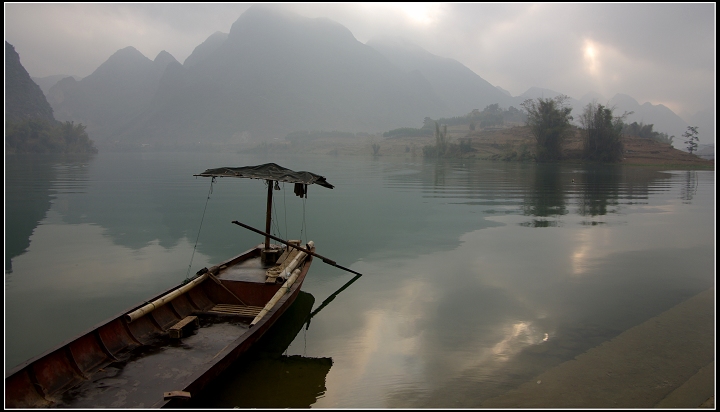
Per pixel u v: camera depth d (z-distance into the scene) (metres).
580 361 7.68
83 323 9.58
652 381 7.00
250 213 23.81
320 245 16.58
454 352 8.05
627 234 18.53
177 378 6.39
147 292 11.46
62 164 68.31
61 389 5.94
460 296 11.02
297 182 10.39
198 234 18.52
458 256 14.95
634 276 12.70
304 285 11.91
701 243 16.81
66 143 131.25
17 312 10.12
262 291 9.23
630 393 6.66
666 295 11.12
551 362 7.67
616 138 80.31
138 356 6.93
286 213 23.77
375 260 14.47
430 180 44.50
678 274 12.91
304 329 9.09
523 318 9.66
